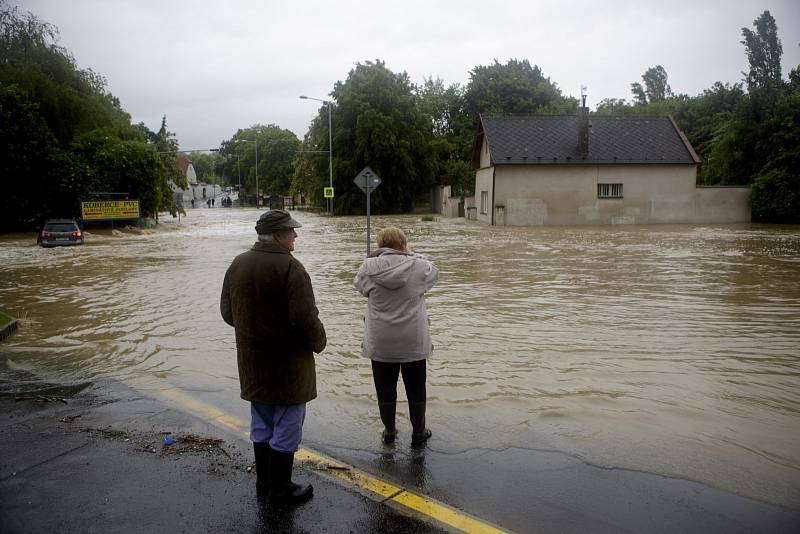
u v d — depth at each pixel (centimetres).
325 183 4988
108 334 788
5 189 3167
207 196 12975
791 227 2944
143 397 522
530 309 927
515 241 2209
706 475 370
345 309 945
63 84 3750
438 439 432
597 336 750
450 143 5419
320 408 501
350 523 317
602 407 498
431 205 5319
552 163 3250
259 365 336
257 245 345
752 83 3497
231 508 333
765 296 1024
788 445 417
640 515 322
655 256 1650
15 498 342
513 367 620
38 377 588
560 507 332
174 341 747
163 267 1544
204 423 459
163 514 326
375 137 4712
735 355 659
